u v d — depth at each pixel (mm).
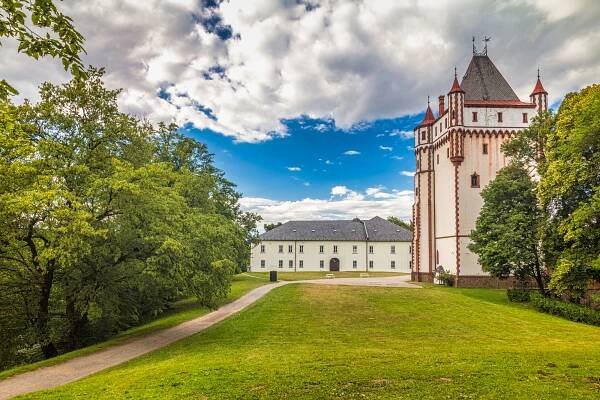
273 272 63156
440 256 57281
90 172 24547
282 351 19422
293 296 40500
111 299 26141
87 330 28281
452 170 53375
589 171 32812
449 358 16828
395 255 103562
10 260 25578
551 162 36250
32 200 18672
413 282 59250
